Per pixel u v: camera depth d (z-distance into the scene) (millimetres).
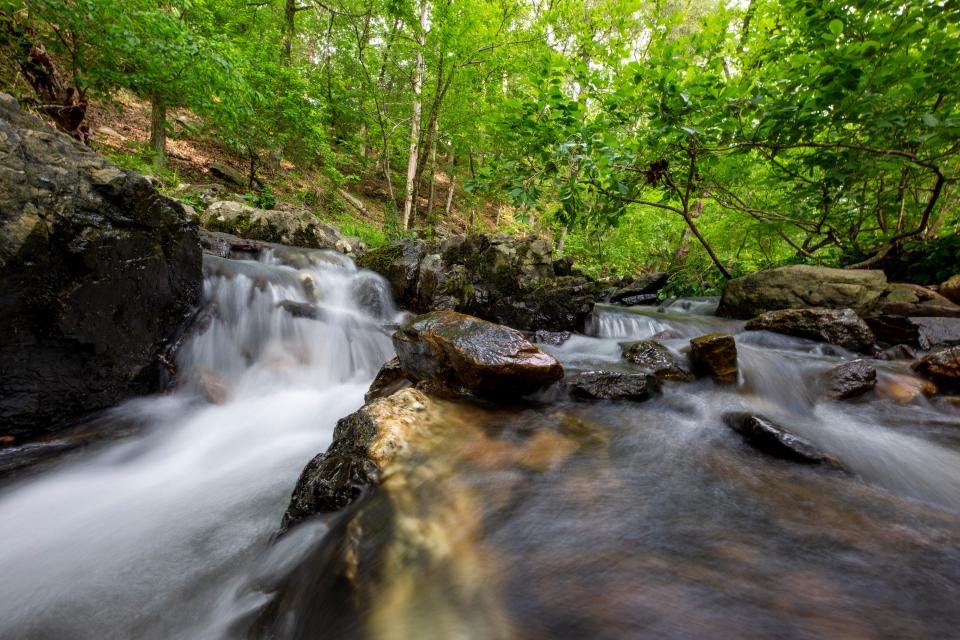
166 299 4555
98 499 2980
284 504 2918
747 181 8148
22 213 3234
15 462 3215
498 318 7738
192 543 2516
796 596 1343
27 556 2420
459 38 12445
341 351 6062
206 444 3877
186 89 7770
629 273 16547
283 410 4637
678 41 5066
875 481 2422
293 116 11531
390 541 1733
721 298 8055
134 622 1995
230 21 11461
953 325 5301
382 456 2246
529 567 1533
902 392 3797
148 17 6480
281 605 1750
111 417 3984
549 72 5438
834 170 6055
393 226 14125
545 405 3229
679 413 3271
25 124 3570
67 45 7113
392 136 15812
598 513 1901
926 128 5227
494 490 2086
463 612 1354
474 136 15859
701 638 1153
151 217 4270
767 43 5980
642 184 7102
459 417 2859
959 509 2201
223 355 5094
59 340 3531
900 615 1262
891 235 7852
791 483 2264
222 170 13180
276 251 8094
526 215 5621
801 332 5758
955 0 4074
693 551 1612
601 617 1262
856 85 4516
